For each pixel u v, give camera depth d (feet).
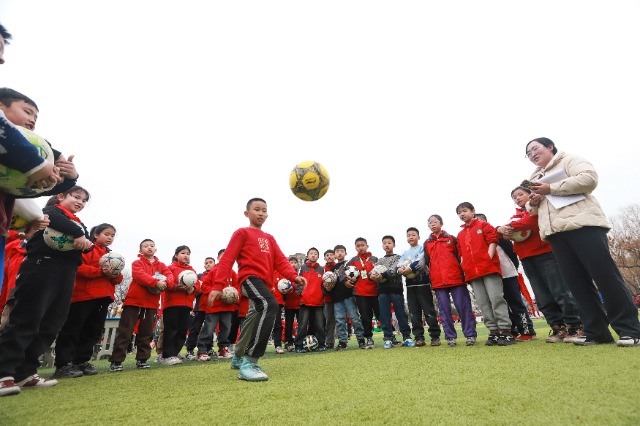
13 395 7.47
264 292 9.11
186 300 16.94
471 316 14.98
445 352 12.29
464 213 15.20
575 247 10.27
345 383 7.16
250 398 6.26
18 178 5.25
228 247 9.59
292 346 21.58
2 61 5.39
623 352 8.28
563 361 7.84
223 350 19.08
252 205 10.57
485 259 14.05
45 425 5.01
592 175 10.12
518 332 16.93
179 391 7.42
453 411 4.64
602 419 3.96
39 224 6.91
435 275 15.84
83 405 6.30
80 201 10.70
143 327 14.44
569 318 12.38
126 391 7.74
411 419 4.44
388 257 19.60
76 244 9.17
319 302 20.31
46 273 8.62
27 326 8.09
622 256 116.78
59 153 7.22
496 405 4.78
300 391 6.63
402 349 15.49
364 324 18.52
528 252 13.64
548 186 10.52
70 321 11.54
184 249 19.54
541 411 4.39
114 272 12.34
